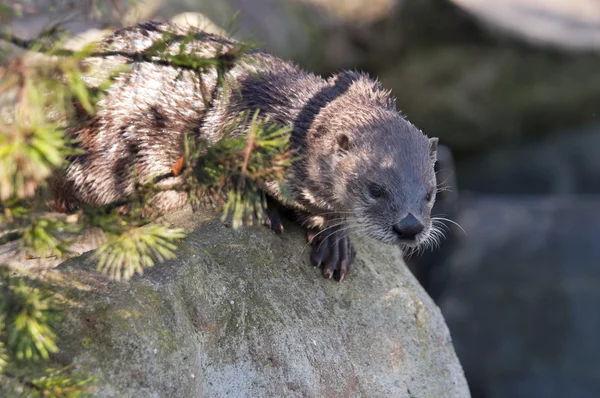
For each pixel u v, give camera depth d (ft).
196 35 23.99
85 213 22.72
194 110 32.99
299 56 79.56
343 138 31.53
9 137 18.13
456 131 90.99
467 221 84.23
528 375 74.69
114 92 33.22
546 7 105.40
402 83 89.10
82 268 25.82
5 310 21.09
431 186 31.94
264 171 22.89
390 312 33.12
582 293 78.18
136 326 24.82
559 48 91.86
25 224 21.48
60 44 20.44
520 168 92.58
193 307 27.43
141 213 26.14
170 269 27.25
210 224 31.07
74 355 23.65
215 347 27.78
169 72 33.35
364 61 88.02
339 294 32.48
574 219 85.46
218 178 22.84
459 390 33.94
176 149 33.09
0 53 19.44
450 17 89.71
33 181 20.06
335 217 32.96
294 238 33.04
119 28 33.71
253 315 29.09
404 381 32.37
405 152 31.32
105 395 23.59
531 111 91.71
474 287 78.13
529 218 85.35
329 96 33.24
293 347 29.58
